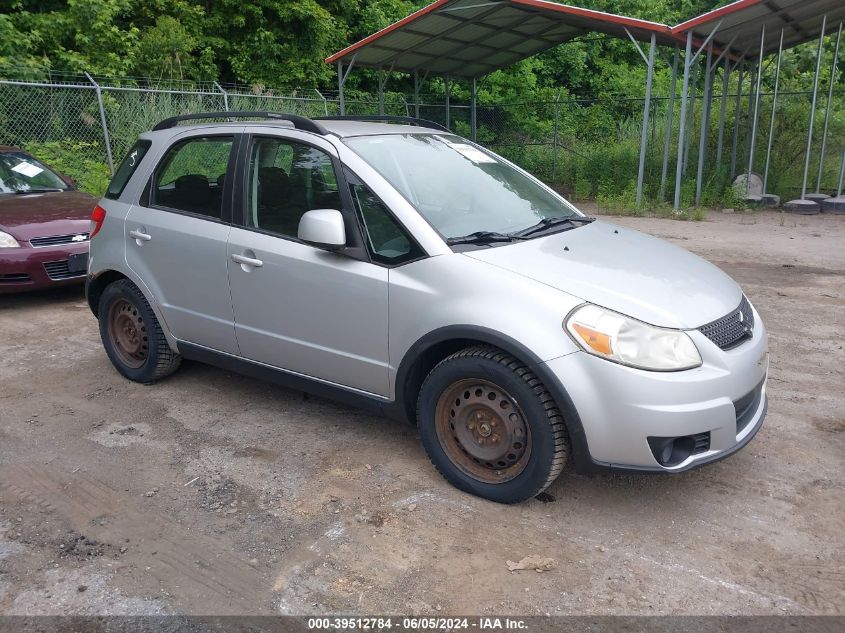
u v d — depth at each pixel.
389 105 21.02
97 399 4.68
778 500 3.36
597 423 2.98
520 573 2.84
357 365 3.66
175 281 4.42
